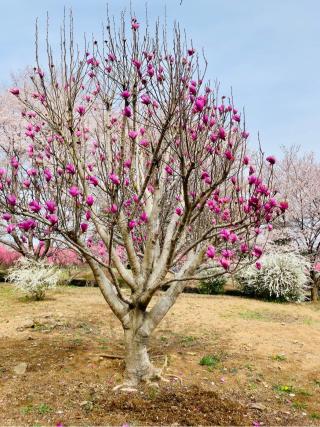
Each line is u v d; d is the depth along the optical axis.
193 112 4.20
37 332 7.25
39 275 10.68
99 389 4.59
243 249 3.91
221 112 4.43
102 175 4.73
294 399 4.68
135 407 4.11
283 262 13.12
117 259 5.00
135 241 5.98
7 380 4.76
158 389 4.62
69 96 4.99
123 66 5.04
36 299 10.92
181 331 7.73
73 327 7.71
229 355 6.15
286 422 4.04
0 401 4.21
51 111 5.10
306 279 13.44
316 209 15.41
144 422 3.80
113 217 4.15
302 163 16.41
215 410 4.13
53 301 10.68
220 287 14.18
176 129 4.79
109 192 4.34
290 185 15.62
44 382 4.74
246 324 8.48
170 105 4.31
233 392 4.75
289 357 6.20
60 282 14.04
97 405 4.16
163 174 5.60
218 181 4.07
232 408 4.22
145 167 5.87
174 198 5.96
